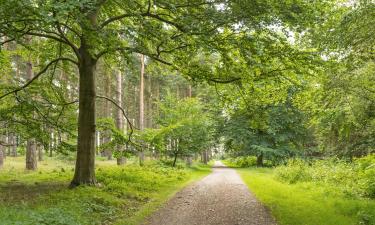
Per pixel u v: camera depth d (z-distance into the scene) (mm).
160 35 11656
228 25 11117
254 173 28125
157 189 15586
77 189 13031
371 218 9258
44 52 17188
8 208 9070
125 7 11312
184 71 14055
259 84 14789
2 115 15344
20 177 17469
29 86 16156
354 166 18578
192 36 11664
